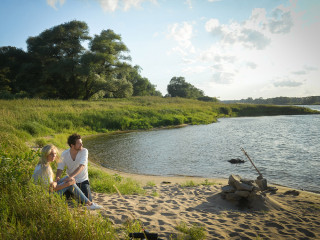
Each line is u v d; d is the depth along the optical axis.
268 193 6.94
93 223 2.97
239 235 3.82
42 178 4.03
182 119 30.61
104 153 13.74
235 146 15.61
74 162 4.57
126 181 8.16
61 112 23.52
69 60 38.50
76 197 4.19
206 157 12.70
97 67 40.41
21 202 3.21
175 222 4.12
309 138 18.39
